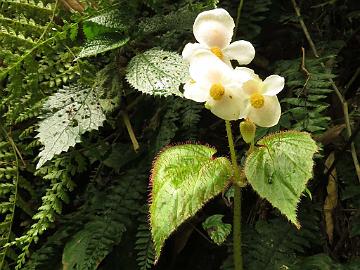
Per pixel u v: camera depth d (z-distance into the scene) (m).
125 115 0.41
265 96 0.24
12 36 0.38
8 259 0.40
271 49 0.49
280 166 0.24
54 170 0.38
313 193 0.40
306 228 0.36
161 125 0.39
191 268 0.41
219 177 0.25
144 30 0.39
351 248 0.39
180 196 0.24
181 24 0.39
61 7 0.42
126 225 0.37
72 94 0.37
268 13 0.49
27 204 0.40
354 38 0.49
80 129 0.34
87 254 0.35
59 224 0.40
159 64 0.33
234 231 0.28
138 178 0.38
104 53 0.40
